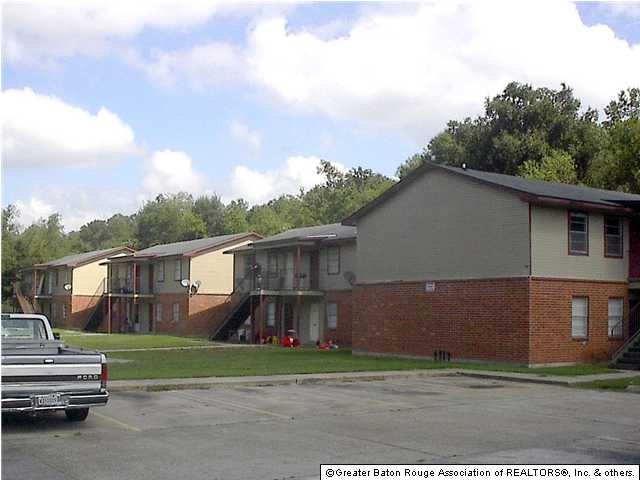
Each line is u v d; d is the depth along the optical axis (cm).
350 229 4362
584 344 2744
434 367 2533
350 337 3978
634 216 2920
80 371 1243
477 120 6619
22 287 8019
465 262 2856
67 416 1351
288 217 10506
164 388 1883
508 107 6266
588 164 5984
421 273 3042
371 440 1167
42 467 964
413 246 3094
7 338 1488
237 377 2106
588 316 2775
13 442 1140
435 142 6831
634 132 5028
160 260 5825
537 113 6200
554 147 6097
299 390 1905
